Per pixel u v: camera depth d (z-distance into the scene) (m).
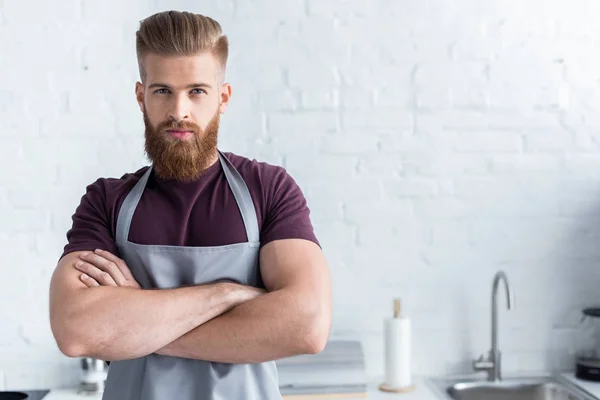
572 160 2.69
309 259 1.44
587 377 2.60
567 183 2.70
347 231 2.66
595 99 2.68
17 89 2.57
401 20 2.63
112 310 1.37
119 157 2.60
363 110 2.64
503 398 2.61
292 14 2.61
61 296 1.40
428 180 2.67
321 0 2.61
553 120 2.68
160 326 1.37
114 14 2.57
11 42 2.55
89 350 1.38
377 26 2.63
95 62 2.57
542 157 2.69
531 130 2.68
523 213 2.70
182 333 1.39
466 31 2.64
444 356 2.71
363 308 2.68
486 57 2.65
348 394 2.43
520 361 2.73
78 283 1.42
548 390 2.59
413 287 2.69
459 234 2.69
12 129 2.57
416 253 2.68
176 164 1.38
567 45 2.66
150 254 1.43
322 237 2.66
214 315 1.39
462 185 2.68
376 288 2.68
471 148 2.67
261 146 2.63
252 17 2.60
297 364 2.45
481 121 2.67
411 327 2.70
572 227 2.71
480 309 2.71
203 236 1.44
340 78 2.63
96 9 2.56
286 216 1.48
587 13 2.66
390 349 2.53
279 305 1.39
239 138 2.62
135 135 2.60
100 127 2.59
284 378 2.43
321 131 2.64
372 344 2.69
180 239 1.44
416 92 2.65
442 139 2.66
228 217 1.45
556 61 2.66
